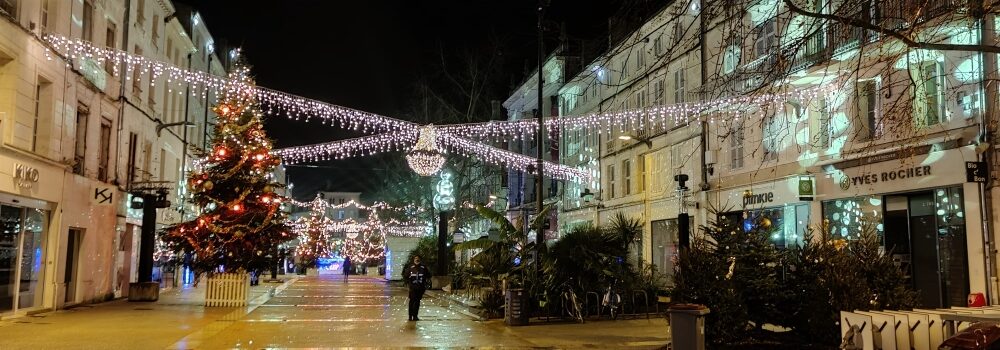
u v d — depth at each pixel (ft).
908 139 36.73
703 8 29.78
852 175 56.75
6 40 50.83
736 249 39.24
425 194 134.00
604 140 106.32
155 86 89.81
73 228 65.41
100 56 67.87
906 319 29.81
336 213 355.77
